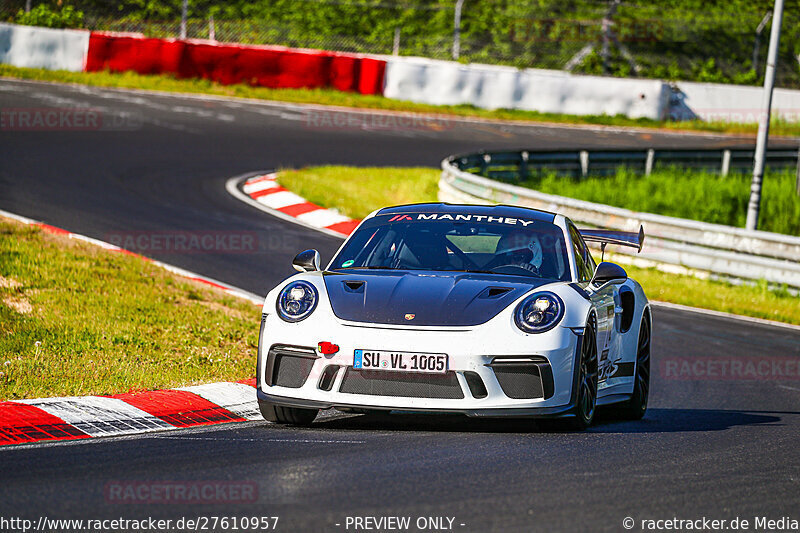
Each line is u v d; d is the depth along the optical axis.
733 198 86.62
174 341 31.14
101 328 31.42
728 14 157.75
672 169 99.12
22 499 14.72
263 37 132.50
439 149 95.12
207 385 25.80
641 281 55.34
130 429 21.16
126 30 126.94
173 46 112.81
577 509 15.03
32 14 124.00
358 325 20.73
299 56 116.44
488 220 25.36
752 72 149.50
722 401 30.36
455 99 122.81
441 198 71.69
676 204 82.50
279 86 115.88
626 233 28.00
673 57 148.62
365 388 20.56
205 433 20.83
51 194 58.66
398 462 17.91
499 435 21.16
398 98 120.62
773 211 83.88
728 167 105.25
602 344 23.77
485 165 82.94
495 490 15.98
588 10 150.75
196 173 70.81
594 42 146.38
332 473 16.89
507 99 124.75
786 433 23.98
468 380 20.33
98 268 39.78
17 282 35.75
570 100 127.56
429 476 16.81
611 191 84.31
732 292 55.22
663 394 31.45
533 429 22.31
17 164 67.00
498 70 125.19
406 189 73.81
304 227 58.50
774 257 56.56
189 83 112.94
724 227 58.03
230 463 17.64
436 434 21.08
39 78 106.75
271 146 86.00
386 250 24.53
